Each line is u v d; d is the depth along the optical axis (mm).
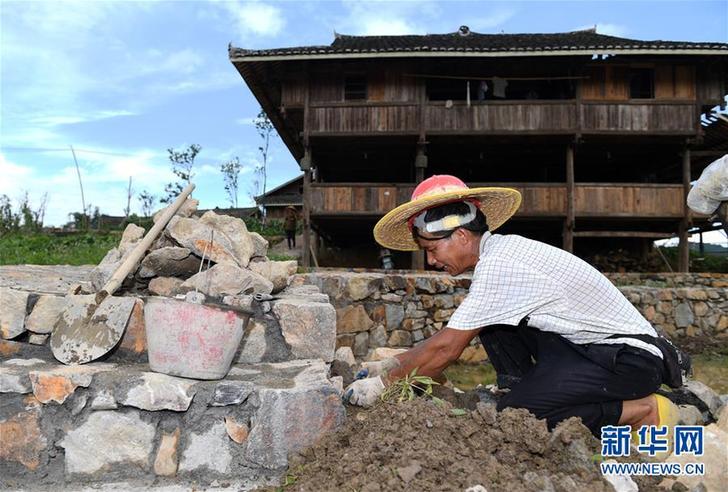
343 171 18438
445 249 2244
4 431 2182
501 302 2080
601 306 2123
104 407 2172
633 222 15383
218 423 2182
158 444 2180
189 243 3135
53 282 3250
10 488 2105
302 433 2162
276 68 13711
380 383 2270
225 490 2055
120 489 2086
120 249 3455
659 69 13680
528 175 18188
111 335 2490
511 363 2461
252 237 3672
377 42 16125
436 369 2172
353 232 17750
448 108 13844
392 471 1724
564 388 2082
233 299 2775
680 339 8328
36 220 17219
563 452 1884
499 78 13898
